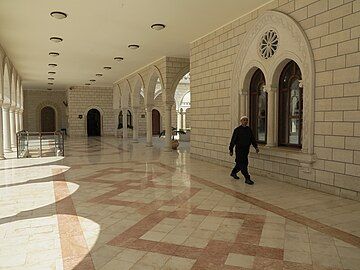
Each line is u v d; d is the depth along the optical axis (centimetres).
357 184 545
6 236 387
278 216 461
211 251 342
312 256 328
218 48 962
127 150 1433
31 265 310
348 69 557
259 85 841
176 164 988
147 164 988
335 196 579
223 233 395
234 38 880
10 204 530
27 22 880
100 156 1202
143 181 719
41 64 1543
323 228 411
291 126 738
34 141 1920
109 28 945
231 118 898
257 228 412
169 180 729
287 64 735
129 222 437
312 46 626
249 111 868
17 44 1129
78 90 2620
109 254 335
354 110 548
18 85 1873
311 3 626
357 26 539
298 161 664
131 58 1409
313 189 632
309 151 629
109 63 1534
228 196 579
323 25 602
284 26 690
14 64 1539
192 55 1126
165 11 802
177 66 1375
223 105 947
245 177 695
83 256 330
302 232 397
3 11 791
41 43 1120
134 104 1870
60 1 730
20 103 2016
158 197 572
